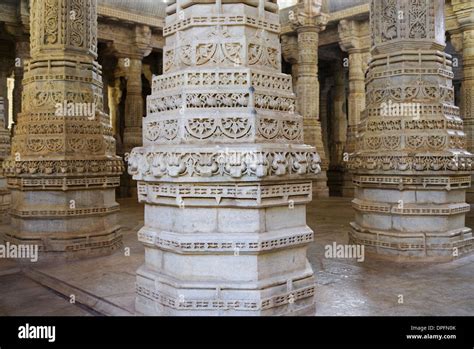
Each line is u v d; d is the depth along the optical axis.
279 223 3.85
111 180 7.20
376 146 6.74
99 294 4.79
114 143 7.53
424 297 4.65
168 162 3.70
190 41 3.96
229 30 3.94
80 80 6.94
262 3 4.10
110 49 16.80
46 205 6.68
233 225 3.69
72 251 6.59
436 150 6.37
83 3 7.04
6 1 14.26
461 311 4.20
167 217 3.92
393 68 6.70
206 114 3.74
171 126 3.88
